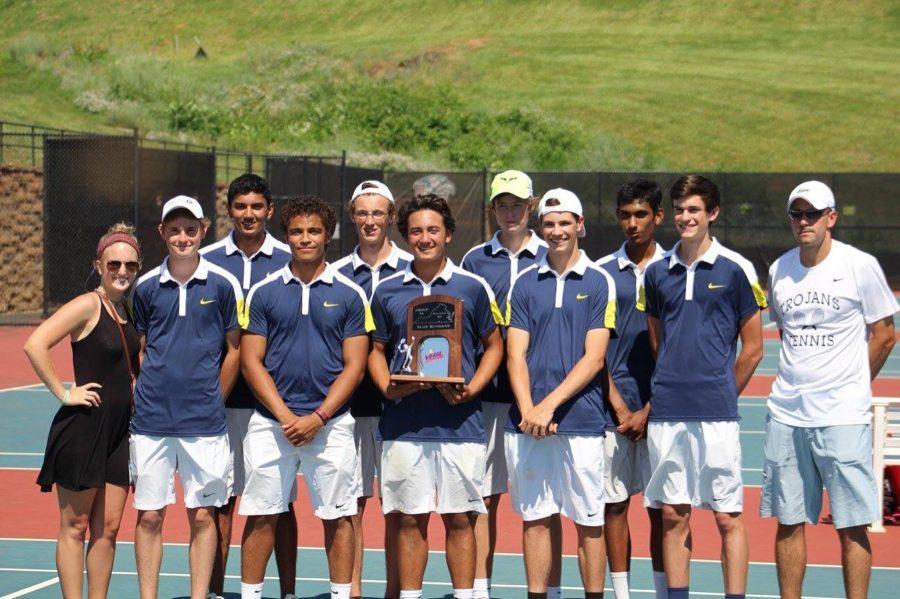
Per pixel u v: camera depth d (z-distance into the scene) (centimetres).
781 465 838
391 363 859
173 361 841
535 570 856
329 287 855
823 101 6831
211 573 905
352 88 6412
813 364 829
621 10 8606
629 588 980
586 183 4300
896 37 7981
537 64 7556
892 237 4362
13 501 1292
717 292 836
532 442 854
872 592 965
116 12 9031
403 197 4159
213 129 5431
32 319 3158
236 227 964
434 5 8862
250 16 8906
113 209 3206
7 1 9269
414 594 853
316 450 855
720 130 6475
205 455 844
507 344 865
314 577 1018
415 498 848
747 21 8350
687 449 846
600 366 848
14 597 947
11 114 5022
